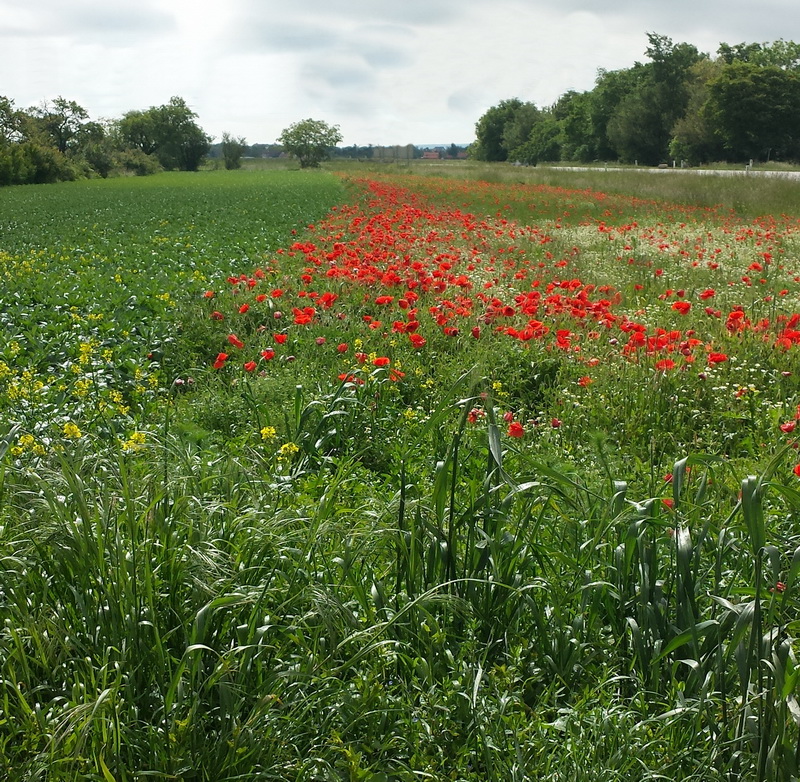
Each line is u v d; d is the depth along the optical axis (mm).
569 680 3289
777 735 2611
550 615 3547
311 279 10266
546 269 14398
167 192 47344
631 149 91500
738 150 77188
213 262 15859
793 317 8219
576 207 27531
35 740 2605
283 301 10359
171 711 2770
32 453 4762
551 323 9664
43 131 101500
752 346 8578
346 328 9375
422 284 10344
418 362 8039
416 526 3584
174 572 3143
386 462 5855
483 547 3461
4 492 3836
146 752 2725
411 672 3182
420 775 2740
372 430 6094
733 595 3584
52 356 8508
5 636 2949
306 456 5488
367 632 3016
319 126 114875
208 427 6520
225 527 3607
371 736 2881
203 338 9102
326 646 3209
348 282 10945
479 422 6145
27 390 6449
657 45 88812
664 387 7215
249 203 34625
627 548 3430
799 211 24891
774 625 3105
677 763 2814
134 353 8648
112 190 52469
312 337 8867
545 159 114312
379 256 12422
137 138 128125
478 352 8250
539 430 6703
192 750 2684
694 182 33594
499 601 3502
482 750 2852
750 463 5770
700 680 3068
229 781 2639
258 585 3324
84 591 3059
